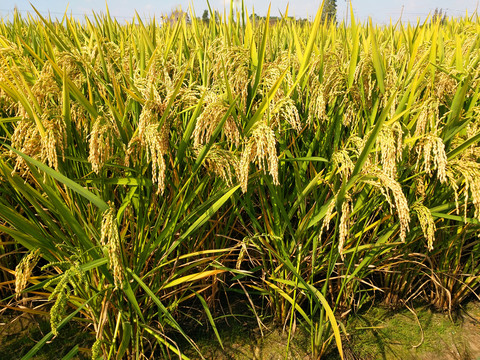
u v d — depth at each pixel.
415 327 2.82
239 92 2.27
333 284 2.93
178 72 2.73
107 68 2.58
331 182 2.37
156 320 2.55
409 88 2.32
